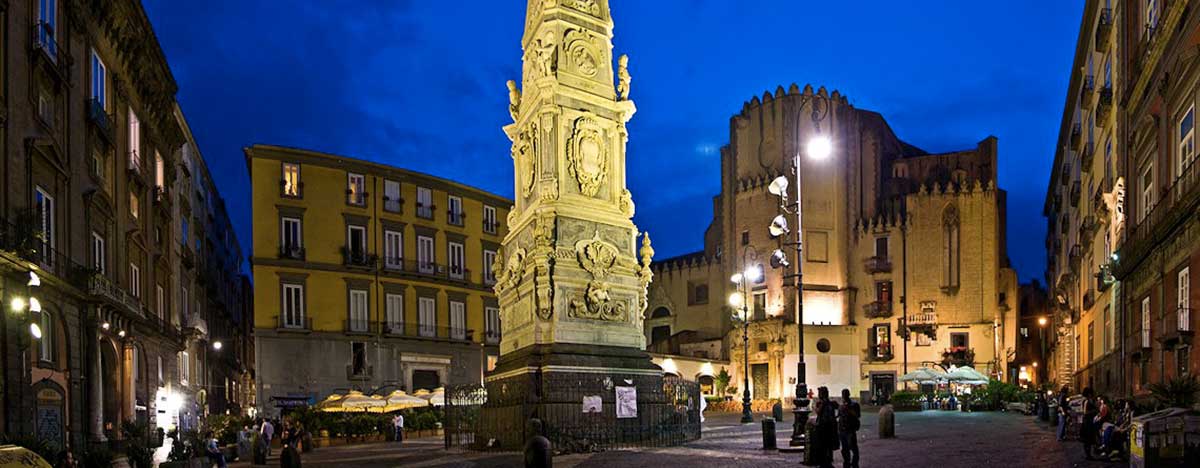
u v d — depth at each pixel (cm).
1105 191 3197
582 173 2081
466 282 5272
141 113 3266
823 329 5472
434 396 3550
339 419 3222
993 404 4022
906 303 5562
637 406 1991
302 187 4662
